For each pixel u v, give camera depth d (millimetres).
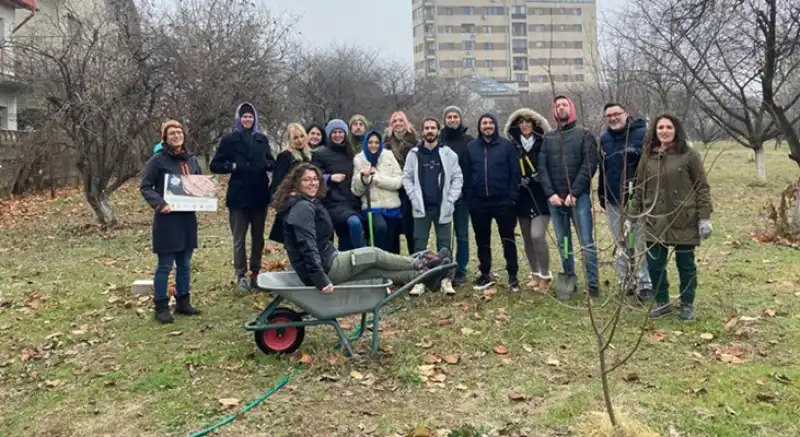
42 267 8539
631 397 4020
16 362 5008
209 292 6980
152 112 12219
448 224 6566
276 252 9438
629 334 5230
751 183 18094
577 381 4352
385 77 39906
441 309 6102
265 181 6820
